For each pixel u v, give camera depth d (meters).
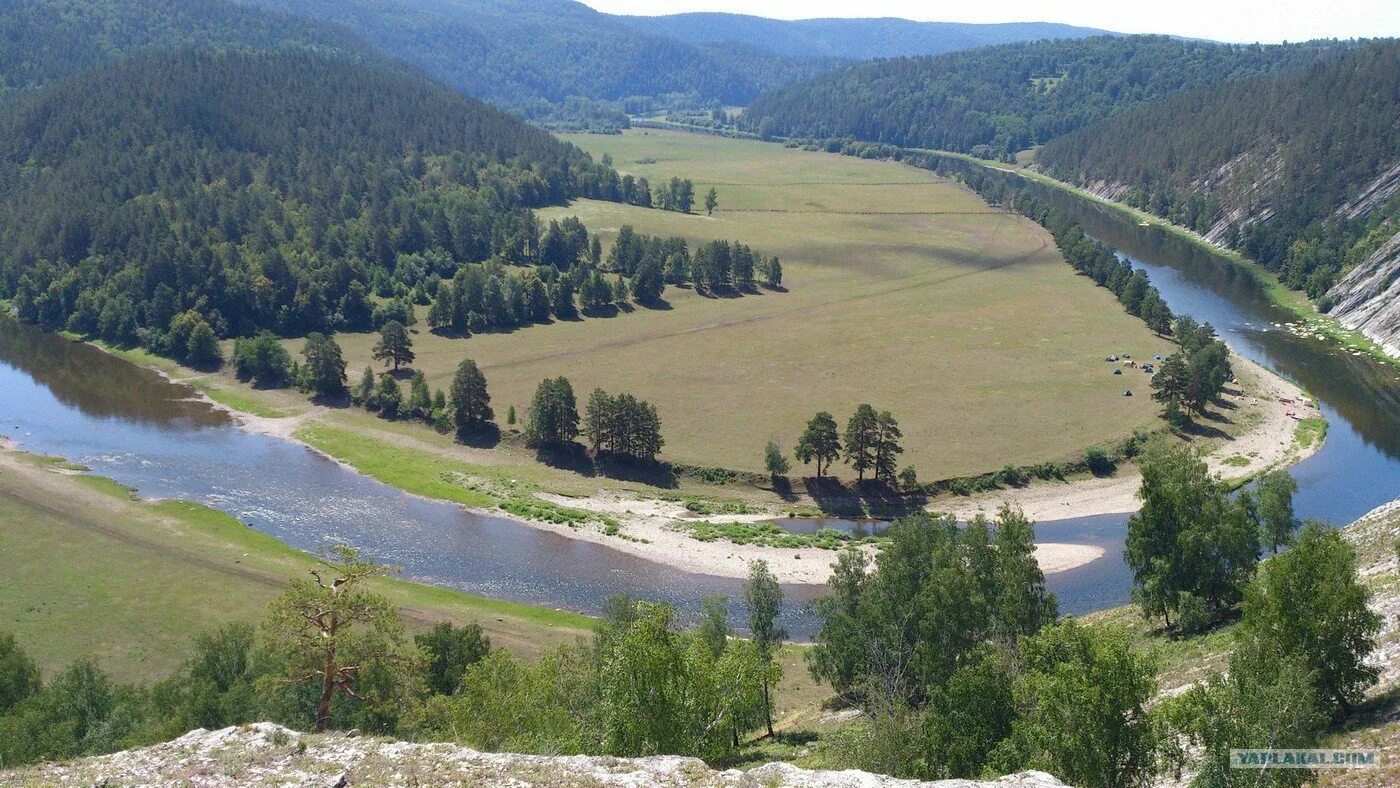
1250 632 53.22
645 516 134.88
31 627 95.88
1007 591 75.50
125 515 127.44
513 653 93.38
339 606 55.47
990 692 51.66
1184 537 81.75
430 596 108.75
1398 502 99.44
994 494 140.88
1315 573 51.59
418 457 153.75
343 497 139.75
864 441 140.12
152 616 99.12
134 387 187.62
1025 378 182.50
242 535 124.00
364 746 44.28
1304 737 42.75
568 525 131.62
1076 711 43.75
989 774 48.19
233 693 65.44
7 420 167.50
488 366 195.38
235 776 40.78
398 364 192.38
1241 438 157.88
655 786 40.47
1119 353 196.62
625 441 148.25
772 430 159.50
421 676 60.25
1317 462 150.12
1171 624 85.88
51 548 114.88
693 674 52.16
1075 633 48.12
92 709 67.69
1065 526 131.88
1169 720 43.47
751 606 87.88
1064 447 151.75
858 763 53.38
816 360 195.50
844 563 83.38
